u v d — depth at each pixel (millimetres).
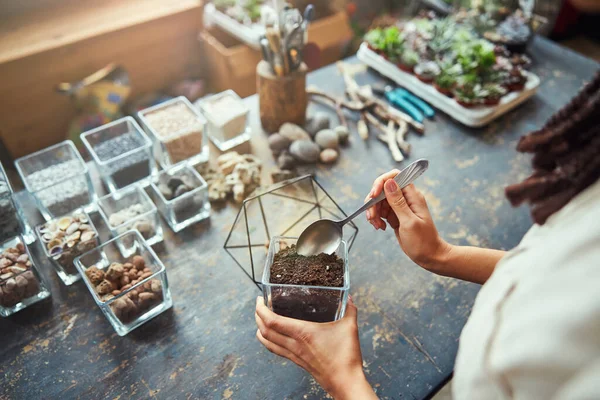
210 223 974
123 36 1683
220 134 1119
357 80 1387
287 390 717
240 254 911
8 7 1643
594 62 1484
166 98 1897
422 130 1213
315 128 1160
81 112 1731
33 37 1578
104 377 725
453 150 1174
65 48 1572
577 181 385
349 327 623
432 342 781
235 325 801
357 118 1249
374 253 919
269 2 1768
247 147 1156
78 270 803
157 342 772
